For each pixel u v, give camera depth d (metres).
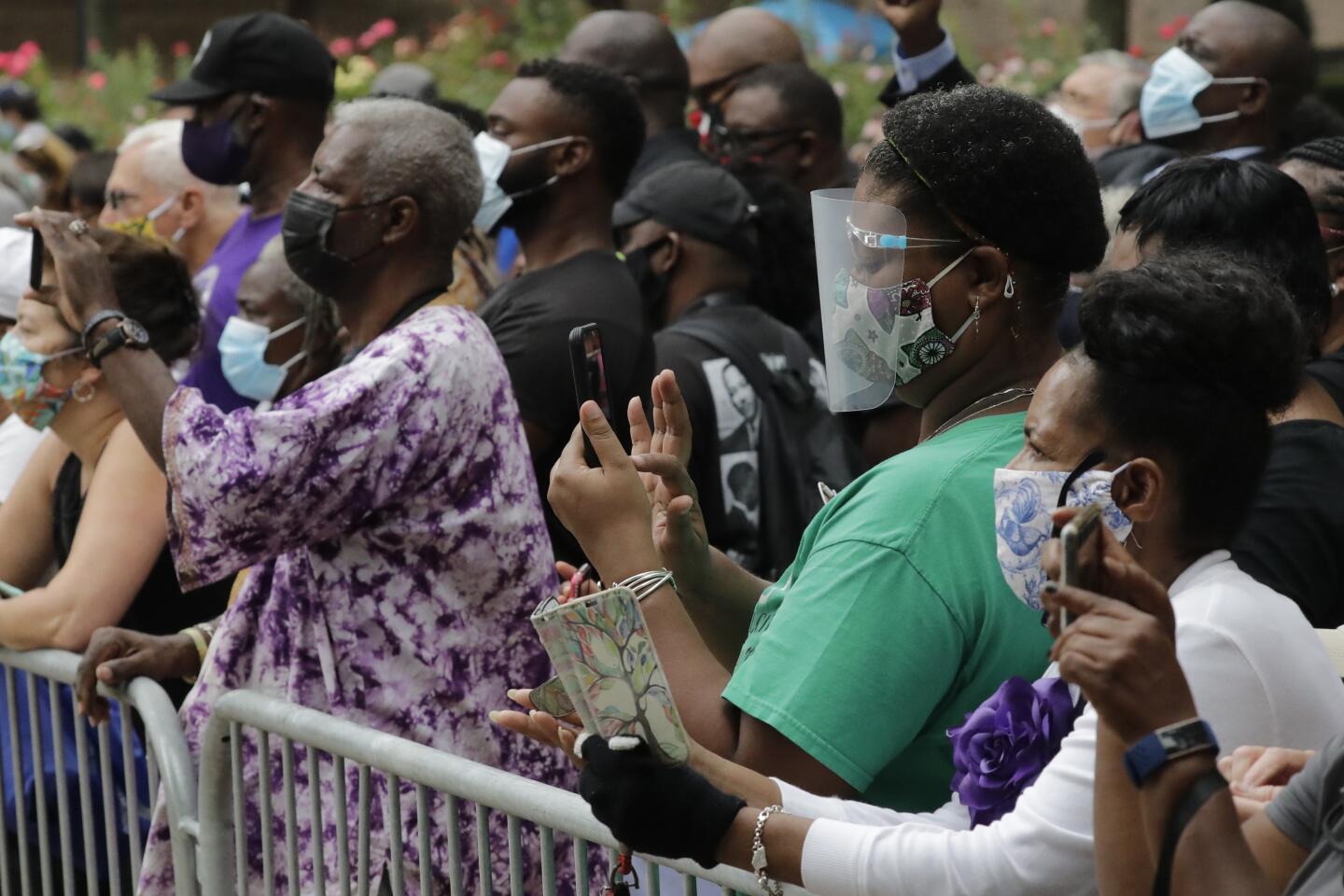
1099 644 3.01
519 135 8.24
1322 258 5.41
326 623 6.19
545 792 4.84
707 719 4.28
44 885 7.48
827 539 4.30
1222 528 3.76
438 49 24.81
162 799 6.53
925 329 4.49
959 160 4.38
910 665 4.10
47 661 7.21
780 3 21.62
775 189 9.45
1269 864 3.31
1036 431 3.88
